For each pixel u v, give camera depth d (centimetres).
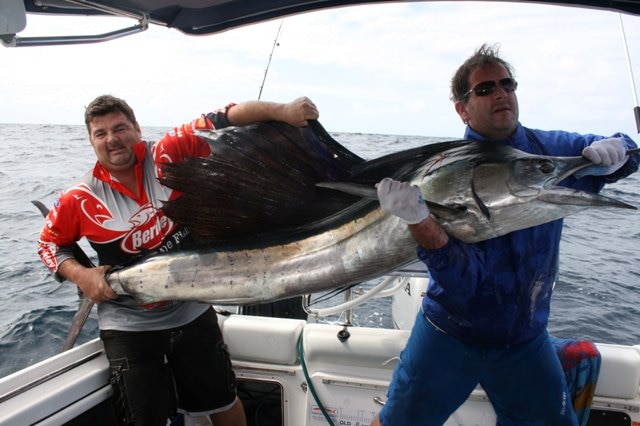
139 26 213
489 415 223
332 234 167
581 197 144
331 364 239
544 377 196
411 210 141
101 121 211
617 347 225
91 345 228
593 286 541
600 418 219
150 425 210
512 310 189
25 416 179
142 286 190
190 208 177
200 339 228
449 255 159
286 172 171
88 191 219
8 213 934
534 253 186
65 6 189
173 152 213
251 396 262
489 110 189
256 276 174
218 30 227
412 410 205
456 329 195
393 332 240
